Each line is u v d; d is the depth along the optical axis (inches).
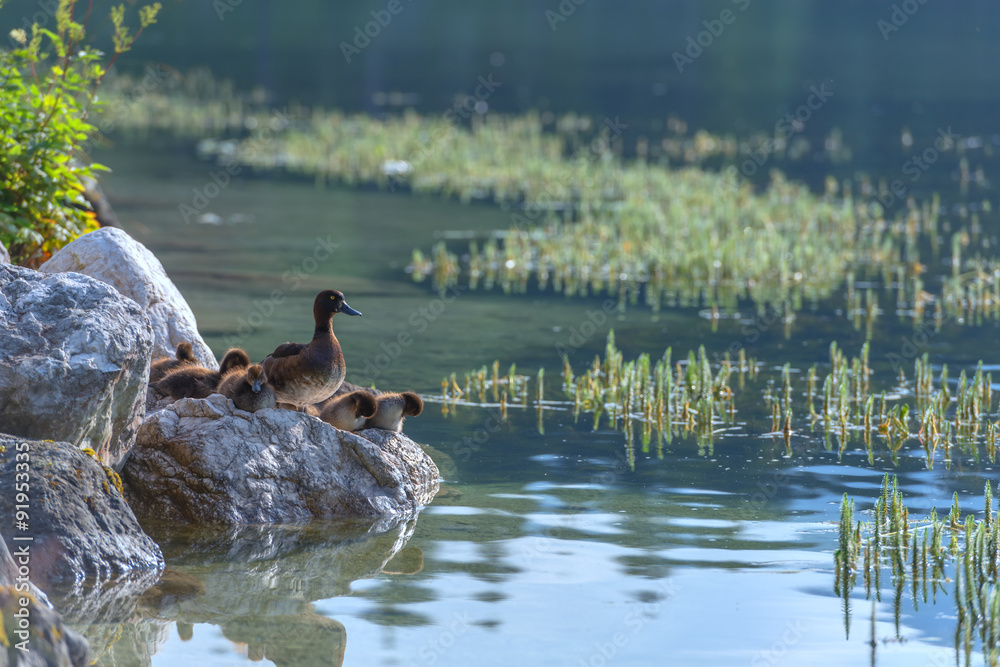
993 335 773.3
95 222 667.4
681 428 571.2
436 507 459.2
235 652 324.5
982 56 3521.2
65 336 404.2
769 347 741.9
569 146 1911.9
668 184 1428.4
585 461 518.0
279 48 3636.8
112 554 380.5
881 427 565.3
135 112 2257.6
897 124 2201.0
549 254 1064.2
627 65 3390.7
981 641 336.2
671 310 862.5
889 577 384.8
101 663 314.2
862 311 856.3
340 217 1296.8
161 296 525.3
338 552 409.7
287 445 458.3
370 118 2208.4
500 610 357.4
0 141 601.9
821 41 4020.7
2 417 388.8
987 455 523.8
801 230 1183.6
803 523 438.0
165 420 454.3
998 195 1440.7
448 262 1014.4
